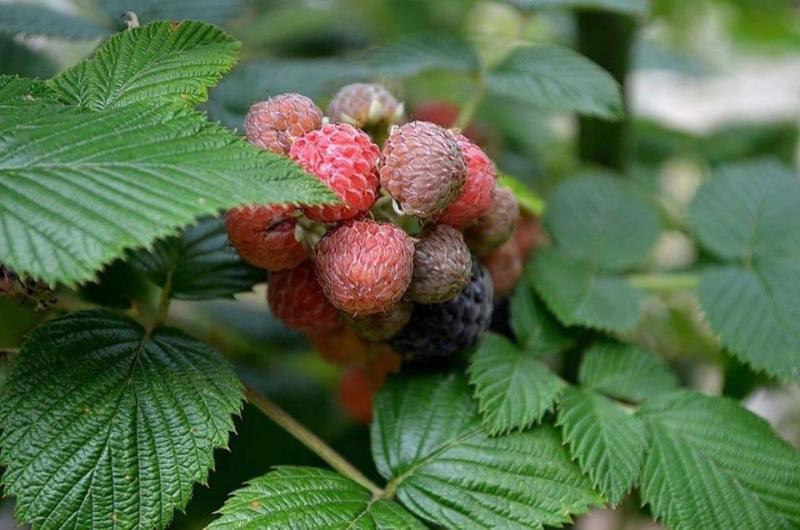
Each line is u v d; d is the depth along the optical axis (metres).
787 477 0.30
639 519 0.40
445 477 0.30
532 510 0.29
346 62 0.37
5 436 0.27
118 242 0.25
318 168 0.27
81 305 0.31
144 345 0.29
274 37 0.50
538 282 0.33
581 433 0.30
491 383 0.30
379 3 0.53
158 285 0.31
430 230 0.29
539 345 0.32
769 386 0.38
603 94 0.34
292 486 0.29
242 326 0.38
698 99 0.66
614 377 0.32
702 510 0.30
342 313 0.29
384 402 0.31
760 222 0.34
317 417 0.38
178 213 0.26
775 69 0.64
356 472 0.30
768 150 0.51
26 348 0.28
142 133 0.27
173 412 0.28
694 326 0.43
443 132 0.28
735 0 0.50
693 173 0.52
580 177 0.35
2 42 0.37
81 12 0.36
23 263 0.25
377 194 0.28
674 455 0.30
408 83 0.45
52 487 0.27
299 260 0.29
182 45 0.29
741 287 0.33
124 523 0.28
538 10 0.36
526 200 0.34
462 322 0.30
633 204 0.35
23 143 0.27
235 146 0.27
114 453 0.28
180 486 0.28
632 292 0.34
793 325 0.32
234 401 0.29
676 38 0.50
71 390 0.28
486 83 0.35
